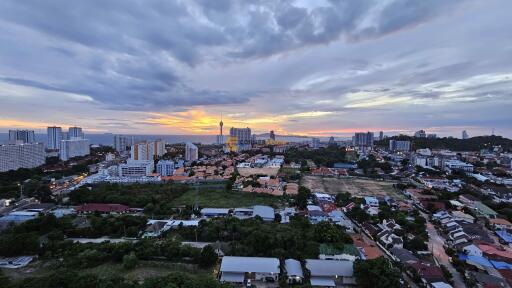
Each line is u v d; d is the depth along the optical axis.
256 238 82.31
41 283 61.19
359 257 78.44
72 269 73.19
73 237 96.38
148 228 100.75
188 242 91.50
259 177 198.25
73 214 118.56
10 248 80.12
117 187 155.88
